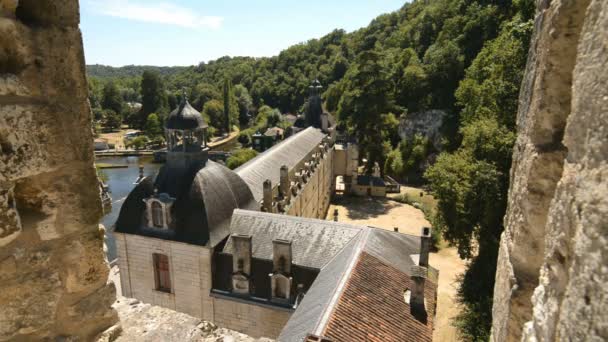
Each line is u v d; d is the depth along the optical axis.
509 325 4.44
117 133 140.62
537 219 3.98
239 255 23.31
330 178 61.19
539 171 3.92
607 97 2.36
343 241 23.12
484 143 31.38
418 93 81.50
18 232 4.70
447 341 25.91
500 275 5.21
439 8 99.62
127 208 25.27
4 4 4.43
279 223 24.98
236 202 26.39
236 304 23.61
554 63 3.72
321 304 16.39
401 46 108.38
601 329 2.22
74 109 5.27
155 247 24.55
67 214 5.34
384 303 17.41
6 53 4.62
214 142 127.94
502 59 34.38
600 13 2.56
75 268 5.51
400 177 71.25
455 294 31.89
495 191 28.70
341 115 97.94
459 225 31.50
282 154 43.38
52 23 4.95
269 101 174.75
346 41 169.38
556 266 3.09
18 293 4.91
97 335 5.96
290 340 14.93
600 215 2.33
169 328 7.57
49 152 5.02
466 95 55.97
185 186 24.23
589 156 2.55
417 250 23.91
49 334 5.31
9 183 4.61
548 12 3.95
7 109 4.54
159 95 140.75
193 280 24.27
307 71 175.88
